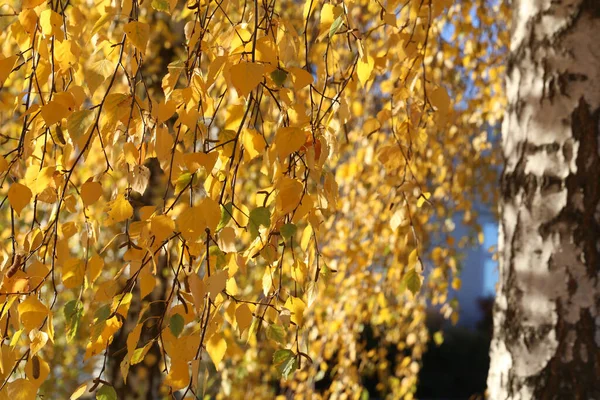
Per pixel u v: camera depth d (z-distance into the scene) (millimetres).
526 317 2105
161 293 3590
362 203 3664
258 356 4188
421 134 2447
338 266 3715
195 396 1589
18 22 1760
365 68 1772
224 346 1675
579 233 2068
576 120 2086
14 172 1761
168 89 1716
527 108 2143
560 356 2070
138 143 1736
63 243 1690
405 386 4027
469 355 8391
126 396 3607
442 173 3895
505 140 2201
